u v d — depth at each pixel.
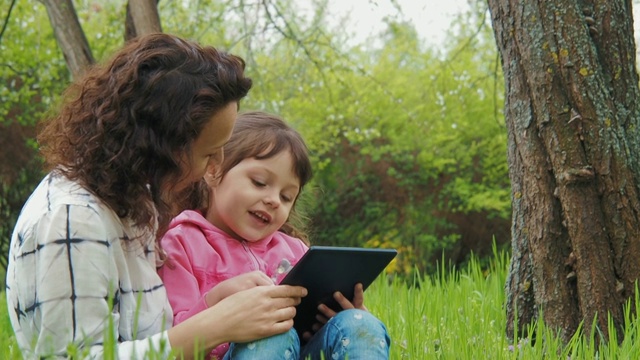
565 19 3.55
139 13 8.05
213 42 12.09
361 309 2.54
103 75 2.22
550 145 3.56
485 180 14.36
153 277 2.30
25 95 12.64
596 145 3.49
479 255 14.52
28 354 2.08
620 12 3.64
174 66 2.18
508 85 3.73
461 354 2.98
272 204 2.72
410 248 14.72
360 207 14.97
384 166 14.66
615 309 3.47
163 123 2.16
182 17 11.75
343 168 14.84
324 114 13.91
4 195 14.28
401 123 14.38
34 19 12.74
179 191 2.53
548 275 3.60
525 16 3.62
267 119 2.83
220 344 2.26
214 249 2.71
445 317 3.74
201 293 2.60
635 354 3.00
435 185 14.50
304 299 2.46
